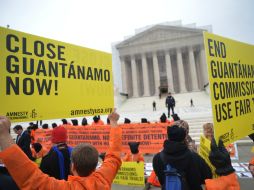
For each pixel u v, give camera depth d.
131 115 27.48
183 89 51.81
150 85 58.59
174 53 56.75
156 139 9.07
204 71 52.59
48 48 2.94
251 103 3.90
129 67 59.38
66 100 3.07
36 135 11.12
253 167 3.10
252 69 4.03
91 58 3.45
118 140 2.16
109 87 3.69
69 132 9.58
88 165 1.71
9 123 1.37
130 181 5.30
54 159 2.88
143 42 54.84
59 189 1.47
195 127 14.62
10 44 2.60
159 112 28.03
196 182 2.42
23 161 1.33
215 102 3.13
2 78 2.50
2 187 1.93
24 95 2.66
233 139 3.34
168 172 2.40
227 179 2.44
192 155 2.46
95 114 3.44
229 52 3.53
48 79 2.91
